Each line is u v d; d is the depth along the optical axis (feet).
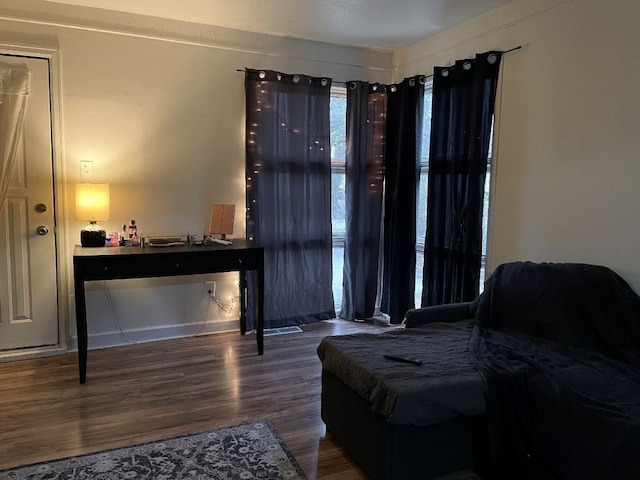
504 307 8.82
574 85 8.94
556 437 6.04
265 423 8.13
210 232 11.59
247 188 12.43
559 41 9.20
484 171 10.74
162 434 7.72
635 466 5.15
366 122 13.71
